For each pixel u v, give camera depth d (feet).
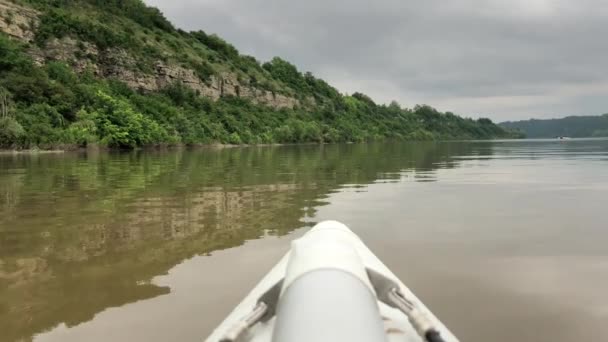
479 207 24.99
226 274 13.58
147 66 266.98
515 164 59.93
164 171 50.52
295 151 129.49
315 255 5.06
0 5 209.46
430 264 14.53
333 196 29.32
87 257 15.47
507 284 12.62
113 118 166.40
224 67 356.59
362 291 4.53
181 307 11.12
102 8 314.96
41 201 27.32
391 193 30.83
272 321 5.56
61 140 140.46
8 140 126.52
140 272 13.83
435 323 6.18
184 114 240.94
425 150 129.29
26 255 15.79
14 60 171.83
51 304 11.40
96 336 9.64
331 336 3.82
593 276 13.23
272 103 370.94
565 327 9.96
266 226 20.21
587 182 36.45
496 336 9.55
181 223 20.86
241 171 50.26
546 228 19.51
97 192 31.35
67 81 187.93
